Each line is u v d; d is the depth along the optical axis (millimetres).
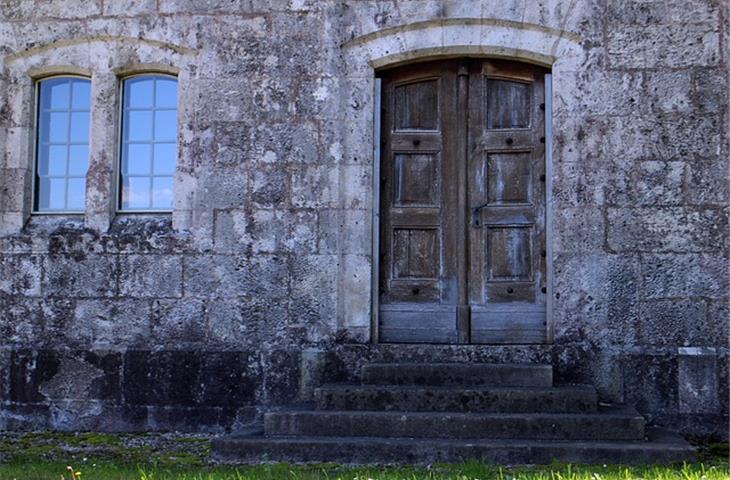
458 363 8336
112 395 8758
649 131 8570
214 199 8898
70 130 9422
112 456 7680
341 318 8711
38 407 8828
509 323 8828
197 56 9039
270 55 8961
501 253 8938
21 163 9227
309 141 8859
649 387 8312
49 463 7199
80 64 9227
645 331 8406
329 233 8773
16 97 9289
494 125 9047
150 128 9289
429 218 9016
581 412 7676
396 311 8945
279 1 8992
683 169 8516
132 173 9273
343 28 8914
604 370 8352
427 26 8867
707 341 8359
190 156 8977
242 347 8711
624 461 6965
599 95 8641
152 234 8922
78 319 8914
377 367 8219
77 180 9359
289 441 7273
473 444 7113
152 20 9117
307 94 8898
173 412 8672
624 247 8500
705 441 8125
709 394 8250
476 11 8781
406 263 9016
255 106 8938
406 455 7133
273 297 8750
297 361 8617
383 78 9141
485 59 9055
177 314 8812
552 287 8633
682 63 8594
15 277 9023
